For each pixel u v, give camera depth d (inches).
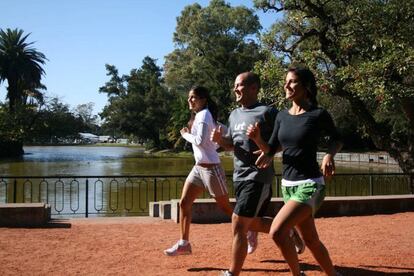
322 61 557.6
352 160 1605.6
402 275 195.8
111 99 2955.2
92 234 283.9
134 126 2704.2
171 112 2500.0
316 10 542.3
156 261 217.3
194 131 212.2
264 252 232.4
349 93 538.3
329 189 728.3
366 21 510.0
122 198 650.8
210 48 1968.5
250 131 164.6
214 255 227.5
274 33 584.7
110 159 1831.9
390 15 502.6
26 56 2496.3
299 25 585.6
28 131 2201.0
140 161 1700.3
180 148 2406.5
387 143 578.2
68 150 2888.8
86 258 223.3
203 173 213.2
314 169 159.8
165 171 1197.7
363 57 533.6
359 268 205.8
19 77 2470.5
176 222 330.6
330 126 160.1
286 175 163.0
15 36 2463.1
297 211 154.4
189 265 209.2
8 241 260.4
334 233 287.7
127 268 205.3
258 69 559.2
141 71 2866.6
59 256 227.1
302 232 164.9
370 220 335.9
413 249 244.1
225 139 190.4
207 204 331.9
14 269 203.3
